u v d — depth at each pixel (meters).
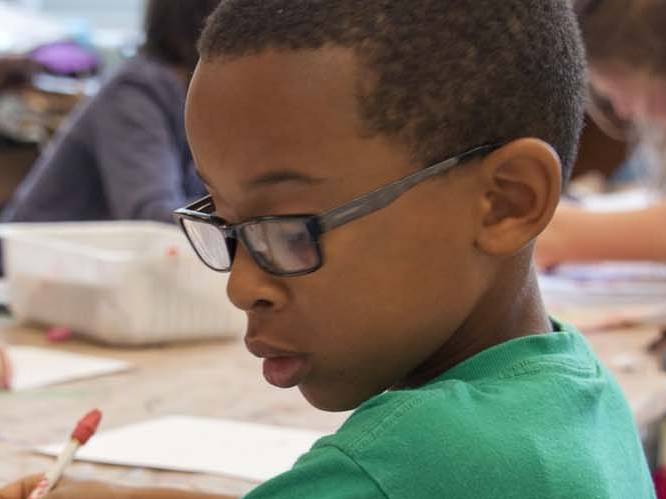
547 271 2.43
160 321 1.75
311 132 0.73
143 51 2.43
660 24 1.94
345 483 0.71
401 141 0.74
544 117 0.80
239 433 1.29
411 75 0.74
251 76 0.74
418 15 0.75
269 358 0.80
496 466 0.71
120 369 1.60
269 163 0.74
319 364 0.78
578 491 0.72
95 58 4.33
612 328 1.89
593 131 2.68
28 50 4.15
